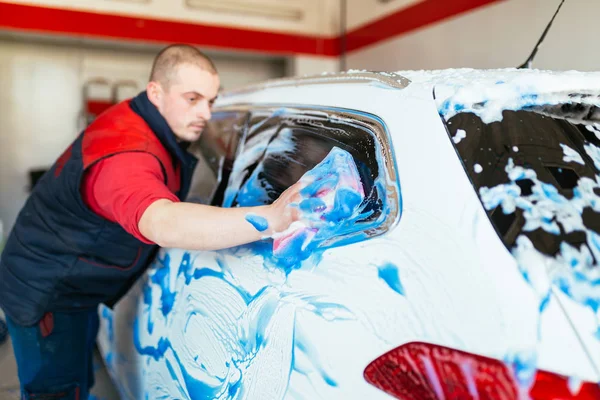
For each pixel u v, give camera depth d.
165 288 1.51
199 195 1.63
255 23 6.03
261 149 1.47
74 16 5.12
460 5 4.62
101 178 1.27
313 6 6.34
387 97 1.18
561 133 1.10
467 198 0.93
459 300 0.83
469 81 1.12
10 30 4.91
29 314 1.57
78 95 5.67
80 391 1.73
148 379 1.60
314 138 1.30
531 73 1.15
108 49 5.73
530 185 0.95
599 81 1.18
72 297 1.60
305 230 1.06
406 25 5.33
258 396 1.07
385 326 0.87
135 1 5.38
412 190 1.00
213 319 1.25
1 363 2.51
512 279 0.82
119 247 1.52
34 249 1.53
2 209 5.50
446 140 1.02
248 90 1.73
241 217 1.04
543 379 0.73
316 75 1.45
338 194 1.08
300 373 0.97
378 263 0.94
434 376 0.80
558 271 0.82
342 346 0.91
